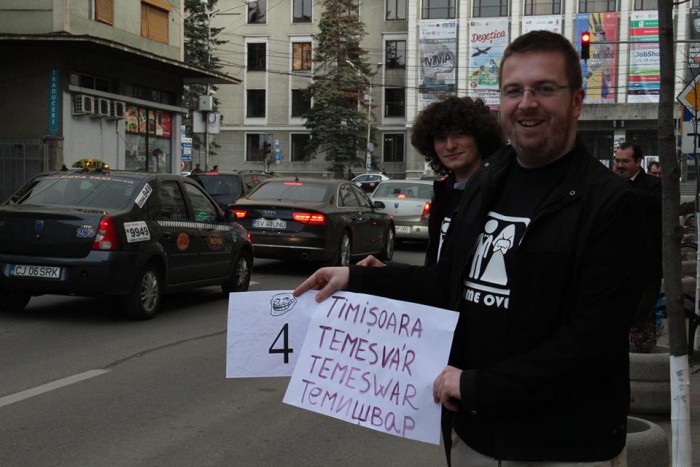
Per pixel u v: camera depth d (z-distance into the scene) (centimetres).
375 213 1603
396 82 5716
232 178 1995
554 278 220
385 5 5703
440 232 406
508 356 227
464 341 246
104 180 941
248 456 497
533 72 226
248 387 660
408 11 5512
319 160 5925
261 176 2128
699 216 820
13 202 930
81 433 529
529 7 5256
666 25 353
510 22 5281
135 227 903
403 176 5712
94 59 2544
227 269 1109
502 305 231
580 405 219
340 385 258
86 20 2520
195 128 3206
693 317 727
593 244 215
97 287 869
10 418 558
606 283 213
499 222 239
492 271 236
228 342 273
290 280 1332
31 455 486
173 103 3050
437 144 415
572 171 227
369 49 5753
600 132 5344
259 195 1428
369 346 256
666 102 355
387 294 270
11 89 2428
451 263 260
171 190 996
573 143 234
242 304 275
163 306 1048
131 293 902
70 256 870
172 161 3055
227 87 6016
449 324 242
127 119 2739
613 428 222
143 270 913
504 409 216
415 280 268
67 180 947
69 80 2441
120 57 2630
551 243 221
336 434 548
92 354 759
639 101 5109
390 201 1912
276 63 5947
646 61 5084
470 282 242
